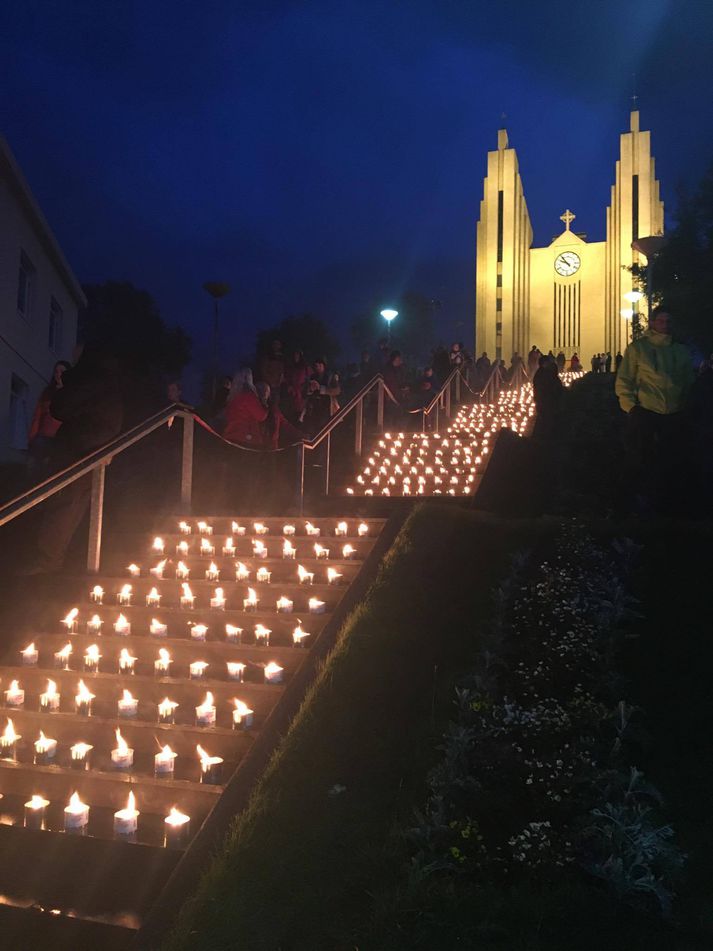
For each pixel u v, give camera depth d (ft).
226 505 41.01
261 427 42.45
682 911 12.99
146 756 18.58
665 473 31.63
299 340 161.58
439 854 13.76
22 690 21.08
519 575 23.20
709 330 79.15
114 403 29.09
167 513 34.53
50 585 26.81
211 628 24.29
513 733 16.55
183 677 21.27
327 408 55.06
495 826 14.52
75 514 27.73
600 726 17.12
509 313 288.71
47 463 39.29
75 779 17.20
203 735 18.43
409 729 17.22
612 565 23.25
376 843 14.10
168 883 13.33
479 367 90.79
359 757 16.33
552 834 14.01
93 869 14.42
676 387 31.40
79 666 22.50
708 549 23.80
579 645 19.27
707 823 14.97
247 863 13.38
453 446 51.88
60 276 76.59
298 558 29.04
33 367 69.05
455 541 25.54
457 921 12.42
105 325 127.44
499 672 19.07
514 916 12.60
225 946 11.91
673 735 17.56
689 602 21.80
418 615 21.43
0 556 32.09
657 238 84.79
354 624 20.84
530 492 39.45
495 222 296.10
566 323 297.74
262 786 15.37
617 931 12.44
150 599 25.64
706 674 19.33
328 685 18.42
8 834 15.31
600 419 52.26
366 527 30.73
